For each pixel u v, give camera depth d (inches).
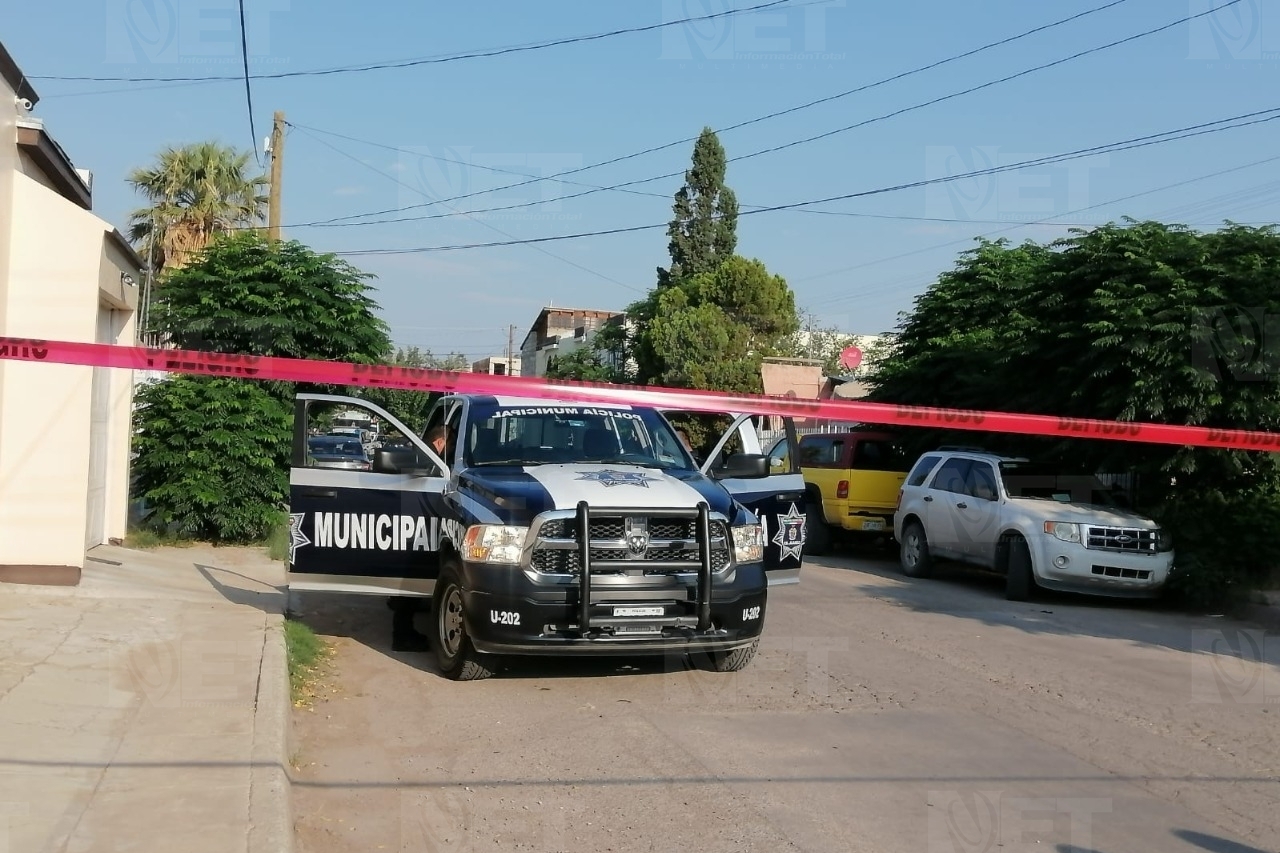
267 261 567.2
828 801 217.6
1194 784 234.2
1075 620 453.7
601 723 268.8
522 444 339.6
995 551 522.0
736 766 237.8
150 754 213.2
